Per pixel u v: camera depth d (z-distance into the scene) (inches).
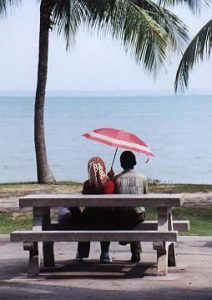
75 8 1546.5
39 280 559.8
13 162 3225.9
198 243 735.7
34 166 3009.4
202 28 1263.5
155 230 592.1
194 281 552.1
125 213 592.1
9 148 4136.3
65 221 599.2
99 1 1461.6
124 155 614.5
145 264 618.8
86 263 625.6
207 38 1256.2
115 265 615.5
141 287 532.7
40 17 1587.1
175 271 588.1
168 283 545.3
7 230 875.4
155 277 565.6
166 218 561.6
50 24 1585.9
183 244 729.0
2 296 508.7
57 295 510.6
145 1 1615.4
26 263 633.6
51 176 1582.2
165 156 3511.3
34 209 574.2
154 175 2620.6
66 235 559.8
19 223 941.2
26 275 581.0
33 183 1565.0
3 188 1425.9
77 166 2972.4
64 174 2625.5
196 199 1211.9
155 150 3907.5
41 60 1585.9
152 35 1467.8
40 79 1581.0
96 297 503.8
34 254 575.8
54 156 3550.7
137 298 500.1
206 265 614.2
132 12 1475.1
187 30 1572.3
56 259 649.0
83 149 4008.4
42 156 1571.1
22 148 4116.6
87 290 525.0
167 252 589.6
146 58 1481.3
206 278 562.3
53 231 564.1
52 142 4643.2
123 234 556.4
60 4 1535.4
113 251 693.3
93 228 594.9
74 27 1568.7
